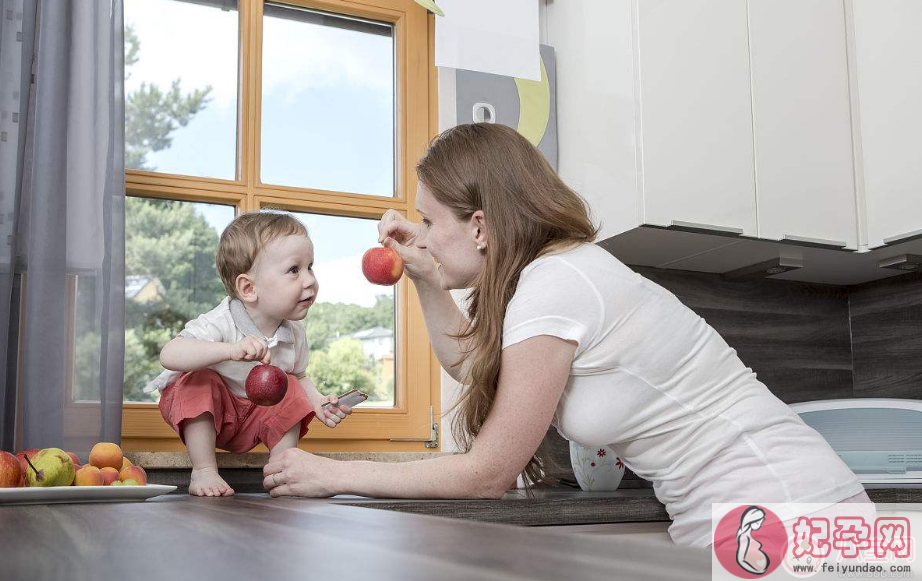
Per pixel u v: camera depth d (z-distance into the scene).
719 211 2.10
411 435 2.12
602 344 1.09
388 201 2.21
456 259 1.25
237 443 1.59
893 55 2.25
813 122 2.27
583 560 0.29
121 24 1.81
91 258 1.69
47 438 1.58
